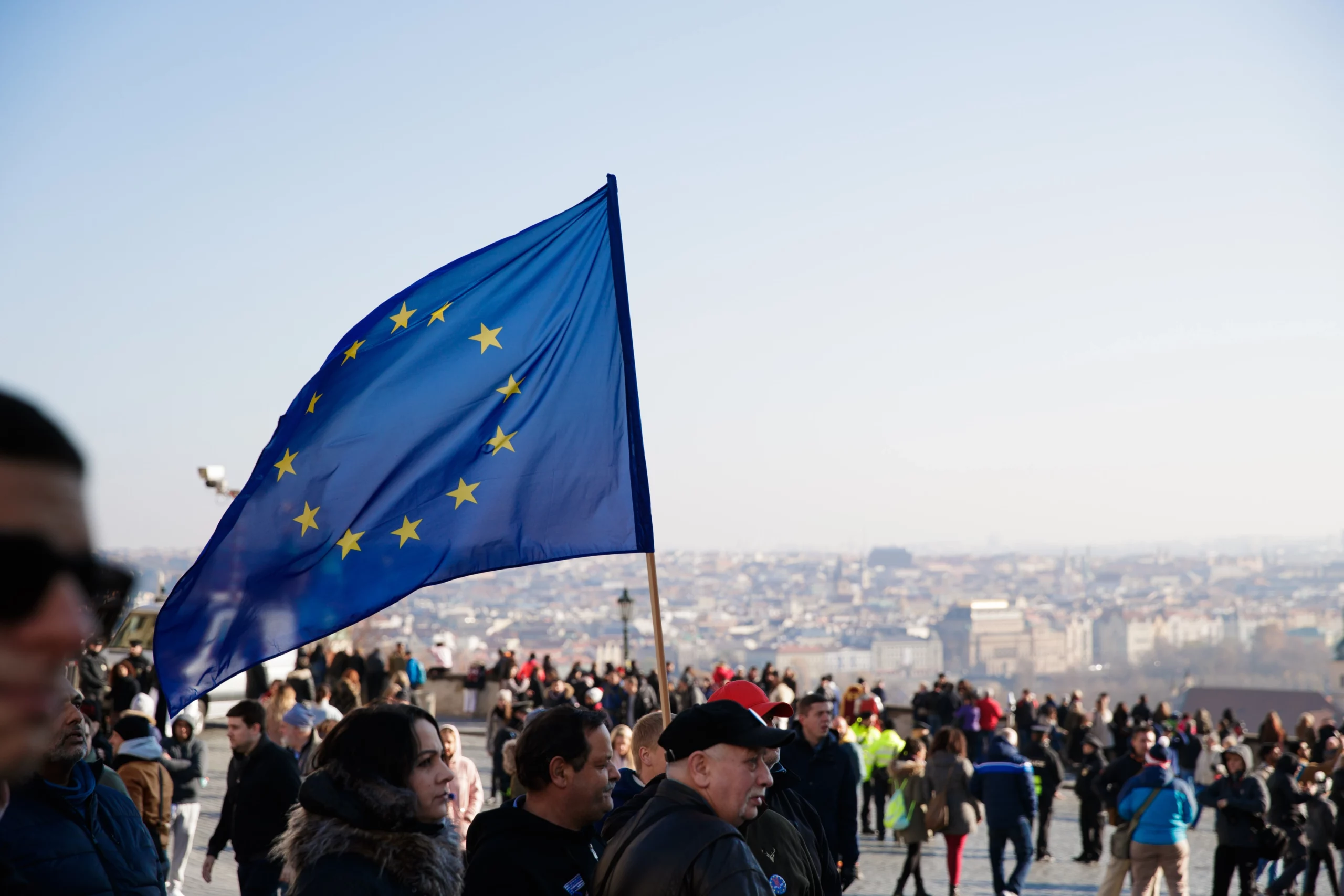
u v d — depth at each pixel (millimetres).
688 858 3383
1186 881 13117
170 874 11094
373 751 3830
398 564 5953
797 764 8094
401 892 3738
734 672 30562
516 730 17438
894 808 13602
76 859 3988
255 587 5785
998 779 13031
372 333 6180
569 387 6312
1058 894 14539
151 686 25250
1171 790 12047
